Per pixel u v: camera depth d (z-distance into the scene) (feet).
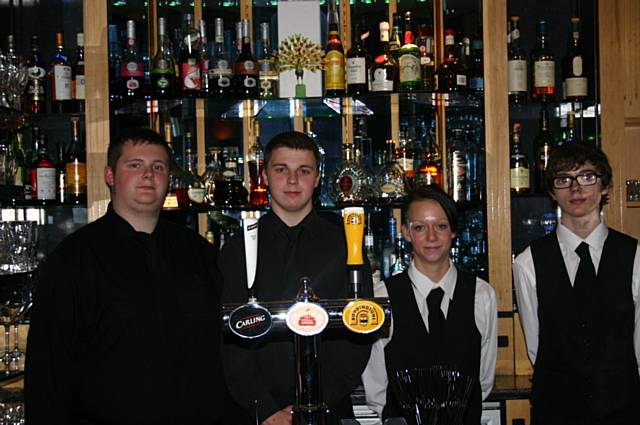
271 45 10.00
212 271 6.50
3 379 7.54
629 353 7.27
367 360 5.98
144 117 9.66
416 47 9.19
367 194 9.32
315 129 10.05
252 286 4.02
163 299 6.00
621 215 9.02
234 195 9.43
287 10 9.24
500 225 8.80
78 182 9.11
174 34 9.93
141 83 8.98
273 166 6.43
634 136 10.34
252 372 5.95
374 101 9.29
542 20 10.16
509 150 9.43
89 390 5.73
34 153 9.67
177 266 6.23
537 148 9.61
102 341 5.79
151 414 5.74
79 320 5.81
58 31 10.16
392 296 7.20
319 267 6.39
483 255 8.95
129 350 5.77
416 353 6.98
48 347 5.67
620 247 7.50
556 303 7.50
